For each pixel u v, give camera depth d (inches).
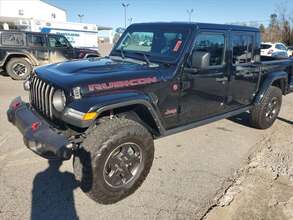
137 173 118.3
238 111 176.7
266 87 188.5
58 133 107.0
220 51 150.7
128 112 122.6
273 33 1673.2
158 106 127.3
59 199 114.7
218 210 110.7
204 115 154.6
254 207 113.1
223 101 162.7
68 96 103.4
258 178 135.0
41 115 123.9
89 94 105.1
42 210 107.7
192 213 108.7
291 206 114.4
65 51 415.5
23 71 384.8
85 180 105.0
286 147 173.2
